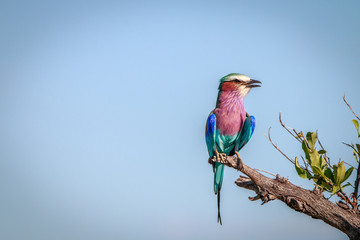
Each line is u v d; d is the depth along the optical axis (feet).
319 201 29.37
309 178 30.32
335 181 29.04
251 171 30.76
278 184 30.32
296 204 29.37
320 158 30.30
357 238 28.17
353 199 29.53
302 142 31.07
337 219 28.89
